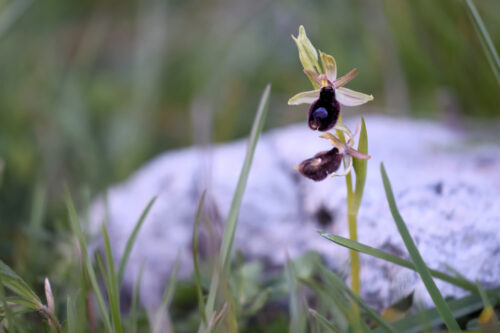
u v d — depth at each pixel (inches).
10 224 21.0
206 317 14.4
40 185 22.9
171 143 32.1
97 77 37.4
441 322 14.7
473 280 15.4
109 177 27.4
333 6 31.1
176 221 19.6
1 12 27.0
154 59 33.3
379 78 29.8
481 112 24.1
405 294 15.5
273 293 16.3
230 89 31.4
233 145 22.8
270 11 35.9
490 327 13.8
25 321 15.3
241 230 18.7
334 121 14.2
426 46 25.6
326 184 18.2
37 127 29.2
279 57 35.0
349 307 14.4
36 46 34.9
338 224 17.4
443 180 17.1
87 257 14.6
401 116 25.9
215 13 38.8
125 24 40.6
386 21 27.4
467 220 15.9
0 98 31.4
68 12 39.2
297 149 19.8
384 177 14.4
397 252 16.0
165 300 15.4
